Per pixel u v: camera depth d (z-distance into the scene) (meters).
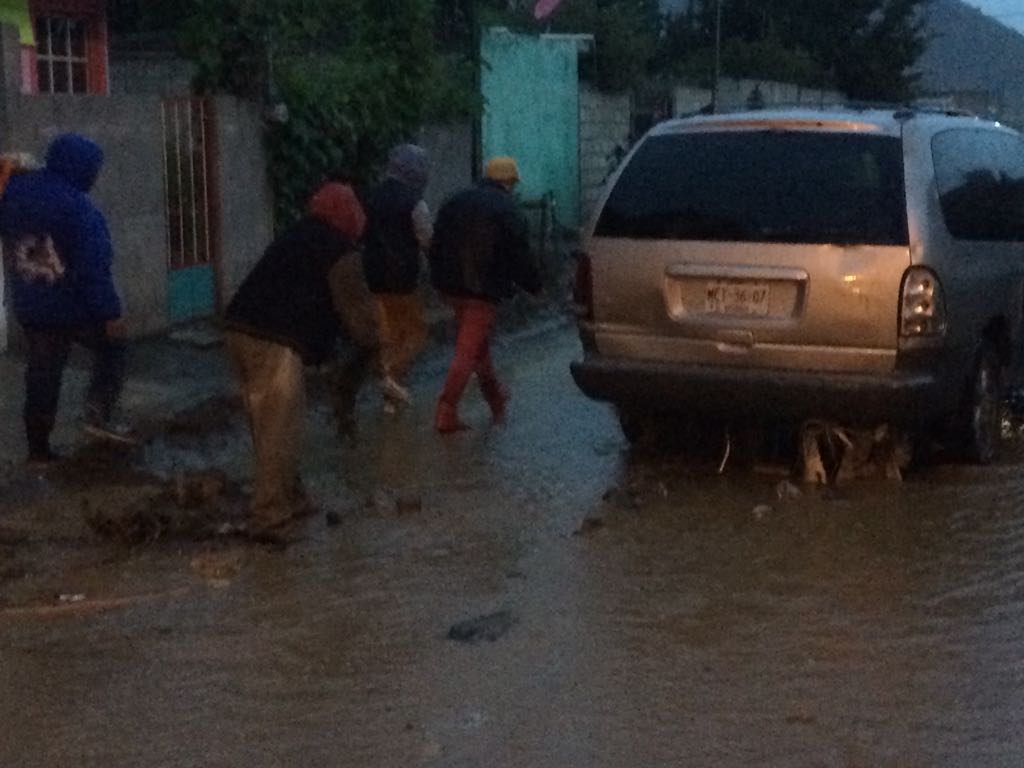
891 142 9.13
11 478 9.39
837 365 8.97
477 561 8.12
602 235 9.55
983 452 9.85
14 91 11.91
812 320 8.95
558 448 10.54
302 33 15.39
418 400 12.30
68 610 7.40
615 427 11.16
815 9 45.56
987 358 9.80
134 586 7.72
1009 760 5.91
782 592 7.64
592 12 26.09
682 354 9.31
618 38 25.19
